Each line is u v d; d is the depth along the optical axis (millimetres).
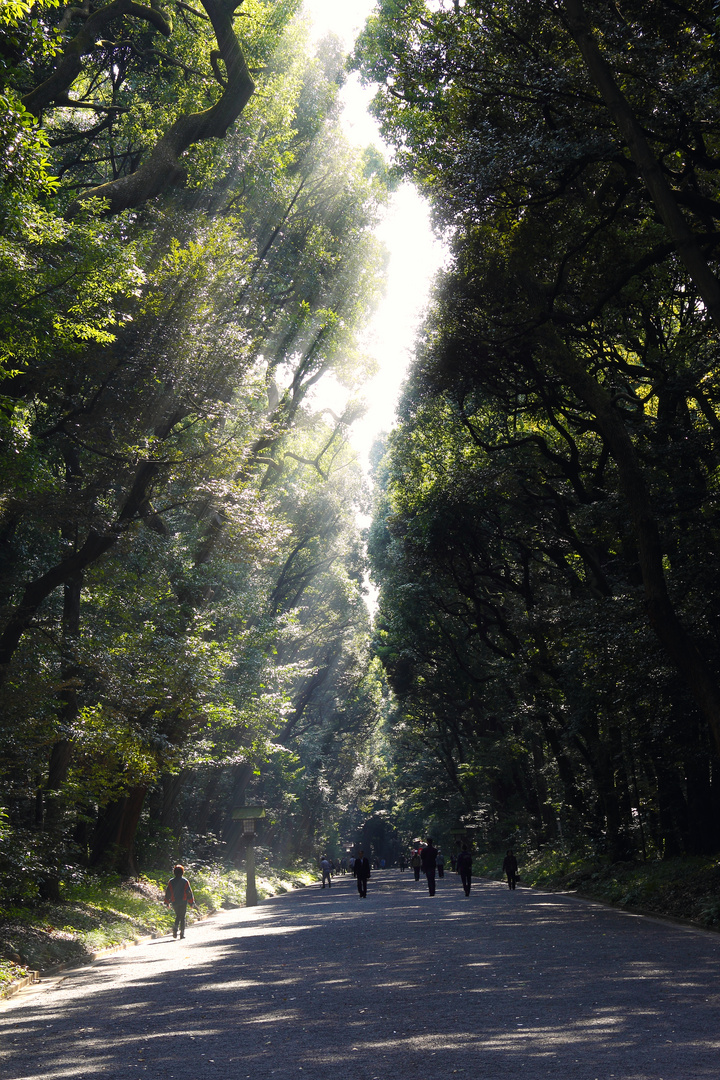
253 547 26125
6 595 25156
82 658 22703
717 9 13508
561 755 36375
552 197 17703
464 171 17516
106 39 28328
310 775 67938
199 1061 7754
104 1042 9086
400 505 39781
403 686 54656
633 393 25938
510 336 21672
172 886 24344
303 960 15328
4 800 22469
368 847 118562
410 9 22719
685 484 20688
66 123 29750
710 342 22906
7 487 17953
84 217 18141
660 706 21875
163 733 29312
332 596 59188
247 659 35531
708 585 19406
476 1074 6602
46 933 19844
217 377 23141
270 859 65688
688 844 25969
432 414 34938
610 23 16172
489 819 54500
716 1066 6516
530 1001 9859
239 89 24562
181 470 23047
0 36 12641
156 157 23766
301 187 36656
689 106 15359
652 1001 9492
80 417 21875
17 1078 7473
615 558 27438
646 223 19578
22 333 15680
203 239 23641
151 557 26672
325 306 37469
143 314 21250
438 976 12227
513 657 36469
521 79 17203
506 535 33625
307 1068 7172
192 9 26672
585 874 31594
